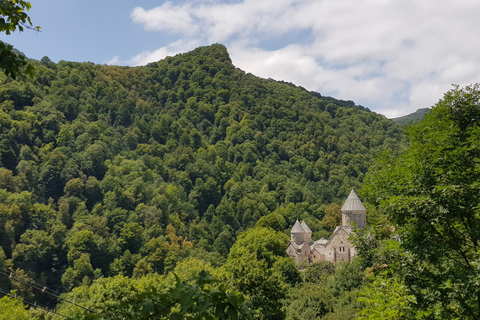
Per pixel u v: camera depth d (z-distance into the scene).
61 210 112.25
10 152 121.00
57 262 95.69
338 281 52.84
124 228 114.94
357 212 87.06
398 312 17.42
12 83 156.88
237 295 5.41
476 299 18.31
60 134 147.62
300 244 99.69
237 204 152.62
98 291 38.72
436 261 19.17
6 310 28.34
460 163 19.42
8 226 92.19
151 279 48.31
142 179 148.75
